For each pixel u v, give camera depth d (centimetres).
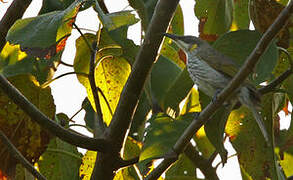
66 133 809
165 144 874
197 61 1065
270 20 1047
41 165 998
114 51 1019
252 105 948
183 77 1052
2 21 966
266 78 901
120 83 1033
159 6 843
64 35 835
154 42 837
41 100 897
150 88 1033
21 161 812
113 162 867
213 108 759
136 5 944
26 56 926
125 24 834
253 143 1026
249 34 926
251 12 1059
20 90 892
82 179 1033
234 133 1032
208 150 1109
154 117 893
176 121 880
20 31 836
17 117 878
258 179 1023
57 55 958
